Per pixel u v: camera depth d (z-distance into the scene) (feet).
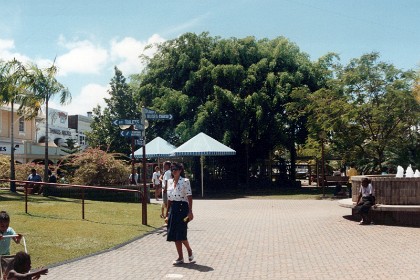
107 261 31.22
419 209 47.19
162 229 44.55
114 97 143.02
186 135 113.91
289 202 79.41
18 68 79.82
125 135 47.98
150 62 128.57
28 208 53.52
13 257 18.78
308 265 30.04
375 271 28.07
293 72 121.39
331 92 95.20
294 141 121.49
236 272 28.25
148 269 29.07
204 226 48.37
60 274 27.50
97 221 46.91
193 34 126.21
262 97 115.24
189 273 28.02
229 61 123.65
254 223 50.62
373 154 94.48
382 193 49.80
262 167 130.31
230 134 115.44
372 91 91.15
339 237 40.83
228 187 125.39
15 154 131.85
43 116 161.79
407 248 35.27
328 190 110.63
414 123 88.89
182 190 30.89
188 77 123.44
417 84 93.81
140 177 107.86
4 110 133.39
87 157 77.05
